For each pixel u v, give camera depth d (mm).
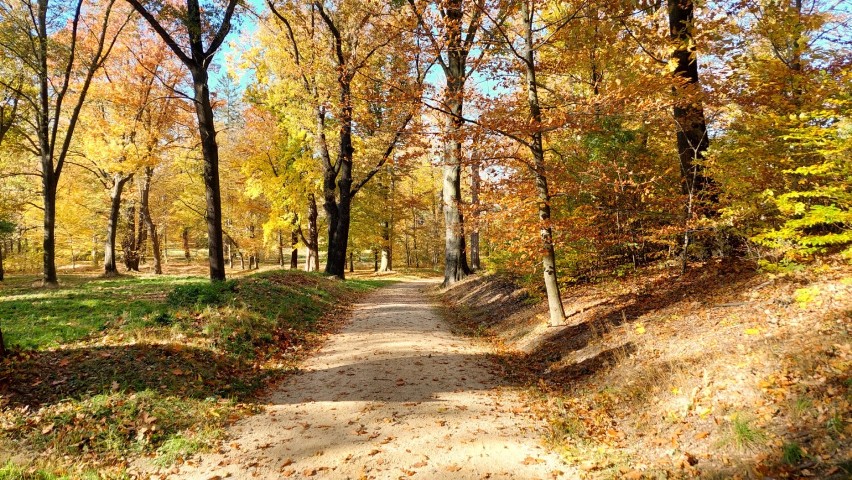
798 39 9141
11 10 16672
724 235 9141
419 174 45844
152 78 24391
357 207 35625
